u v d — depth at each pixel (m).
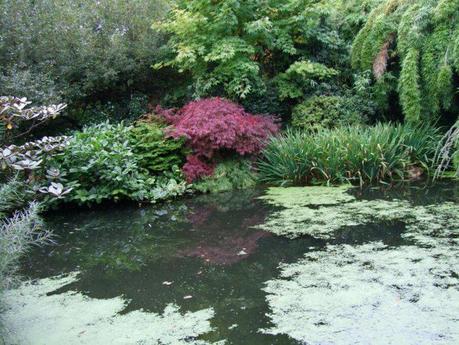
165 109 7.66
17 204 3.94
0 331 2.52
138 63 8.14
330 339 2.40
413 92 6.90
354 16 8.77
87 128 6.54
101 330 2.62
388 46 7.84
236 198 5.90
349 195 5.70
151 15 8.16
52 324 2.71
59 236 4.61
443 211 4.76
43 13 7.36
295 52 7.86
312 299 2.89
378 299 2.84
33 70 6.97
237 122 6.56
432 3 6.96
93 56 7.61
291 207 5.24
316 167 6.51
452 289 2.93
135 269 3.65
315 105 7.70
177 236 4.46
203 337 2.50
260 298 2.97
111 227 4.86
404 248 3.71
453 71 6.77
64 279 3.48
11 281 2.54
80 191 5.51
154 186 6.13
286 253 3.79
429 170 6.84
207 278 3.38
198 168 6.38
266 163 6.83
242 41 7.48
